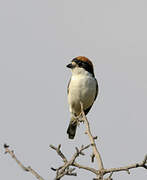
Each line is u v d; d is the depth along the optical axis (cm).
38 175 538
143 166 568
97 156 594
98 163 586
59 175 533
